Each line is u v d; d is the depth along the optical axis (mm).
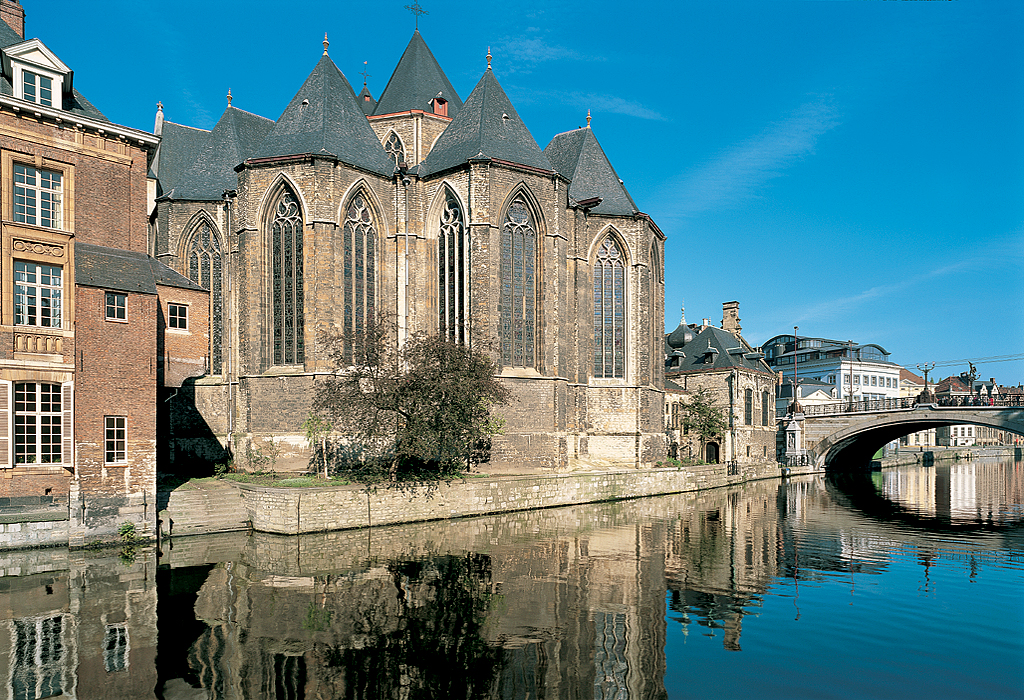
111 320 29828
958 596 22875
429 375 37062
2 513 27266
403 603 21719
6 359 27578
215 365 49406
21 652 17250
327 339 41125
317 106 46375
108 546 29156
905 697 14875
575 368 53281
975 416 69375
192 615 20297
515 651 17578
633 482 51344
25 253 28688
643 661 16969
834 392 124250
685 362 78500
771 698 14805
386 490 36250
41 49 30656
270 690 15094
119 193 32625
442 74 61312
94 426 29094
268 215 45062
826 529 37031
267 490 33531
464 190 46781
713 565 27500
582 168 58312
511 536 33500
